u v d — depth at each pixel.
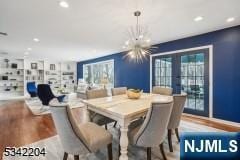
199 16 2.79
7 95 8.05
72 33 3.85
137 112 1.86
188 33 3.86
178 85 4.50
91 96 2.93
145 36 3.95
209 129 3.08
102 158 2.08
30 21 3.03
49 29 3.53
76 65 10.38
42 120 3.91
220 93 3.60
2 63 7.93
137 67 5.78
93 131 1.90
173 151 2.24
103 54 7.23
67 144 1.59
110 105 2.18
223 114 3.55
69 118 1.48
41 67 9.12
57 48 5.78
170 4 2.34
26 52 6.68
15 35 4.01
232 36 3.37
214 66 3.69
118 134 2.91
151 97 2.86
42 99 4.86
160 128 1.72
